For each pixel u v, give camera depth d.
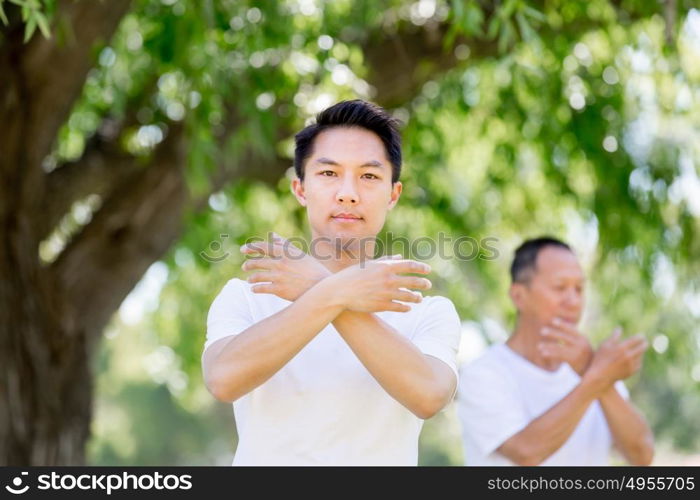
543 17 4.79
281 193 7.68
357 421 2.76
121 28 6.75
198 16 5.48
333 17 6.21
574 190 8.11
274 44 5.89
